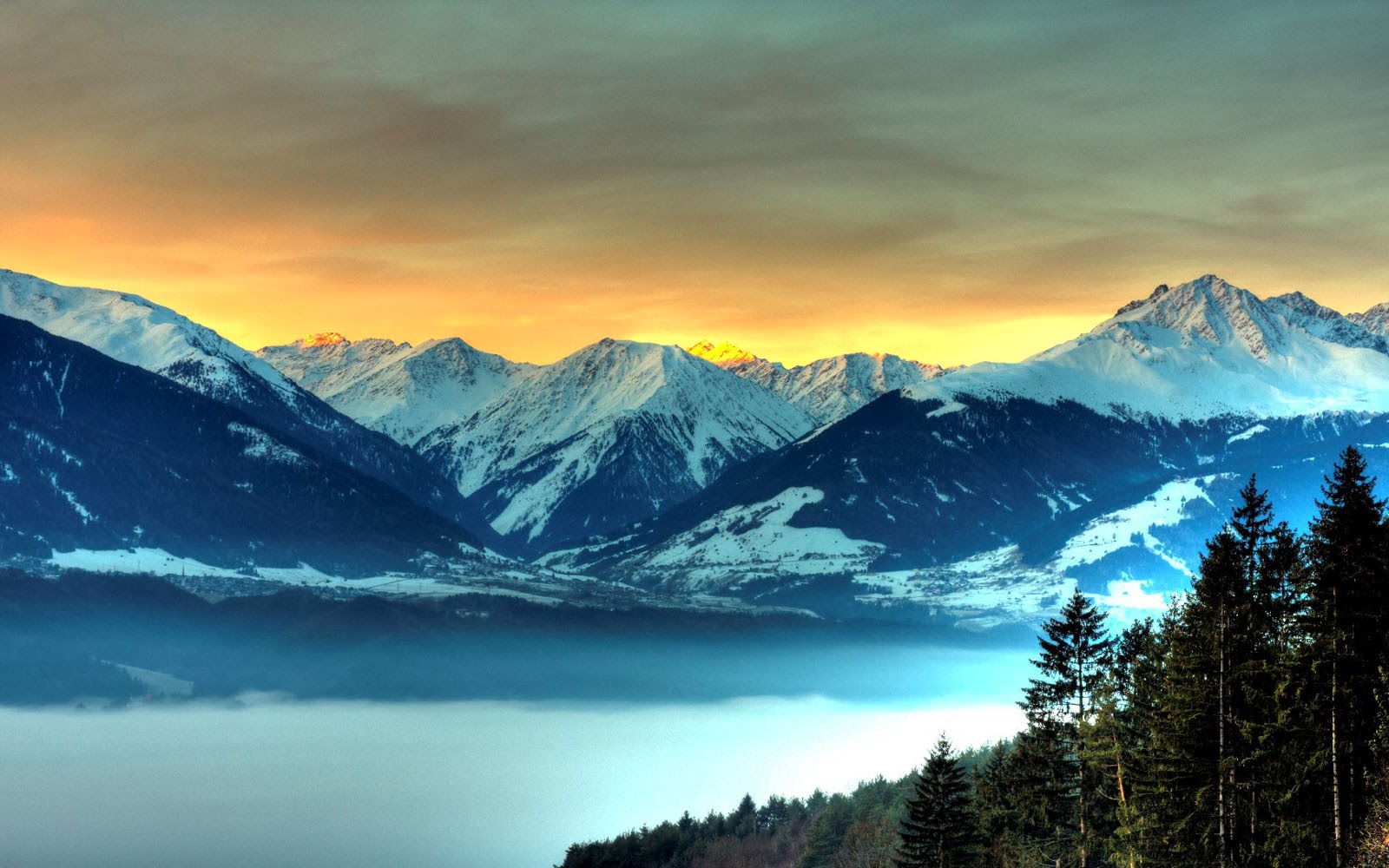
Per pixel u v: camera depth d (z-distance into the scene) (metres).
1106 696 104.88
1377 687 87.50
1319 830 89.44
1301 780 88.94
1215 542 96.12
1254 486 98.81
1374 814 85.88
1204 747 93.38
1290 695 90.88
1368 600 88.56
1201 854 93.38
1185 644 96.25
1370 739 88.75
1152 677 102.44
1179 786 93.88
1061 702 107.56
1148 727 99.75
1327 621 89.50
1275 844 89.31
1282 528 97.44
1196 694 93.69
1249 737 90.81
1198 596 96.69
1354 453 90.94
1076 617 107.50
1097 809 107.25
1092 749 104.00
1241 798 92.50
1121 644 107.19
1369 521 88.56
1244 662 92.12
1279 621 94.69
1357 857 85.69
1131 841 98.62
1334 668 88.81
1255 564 96.44
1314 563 90.94
